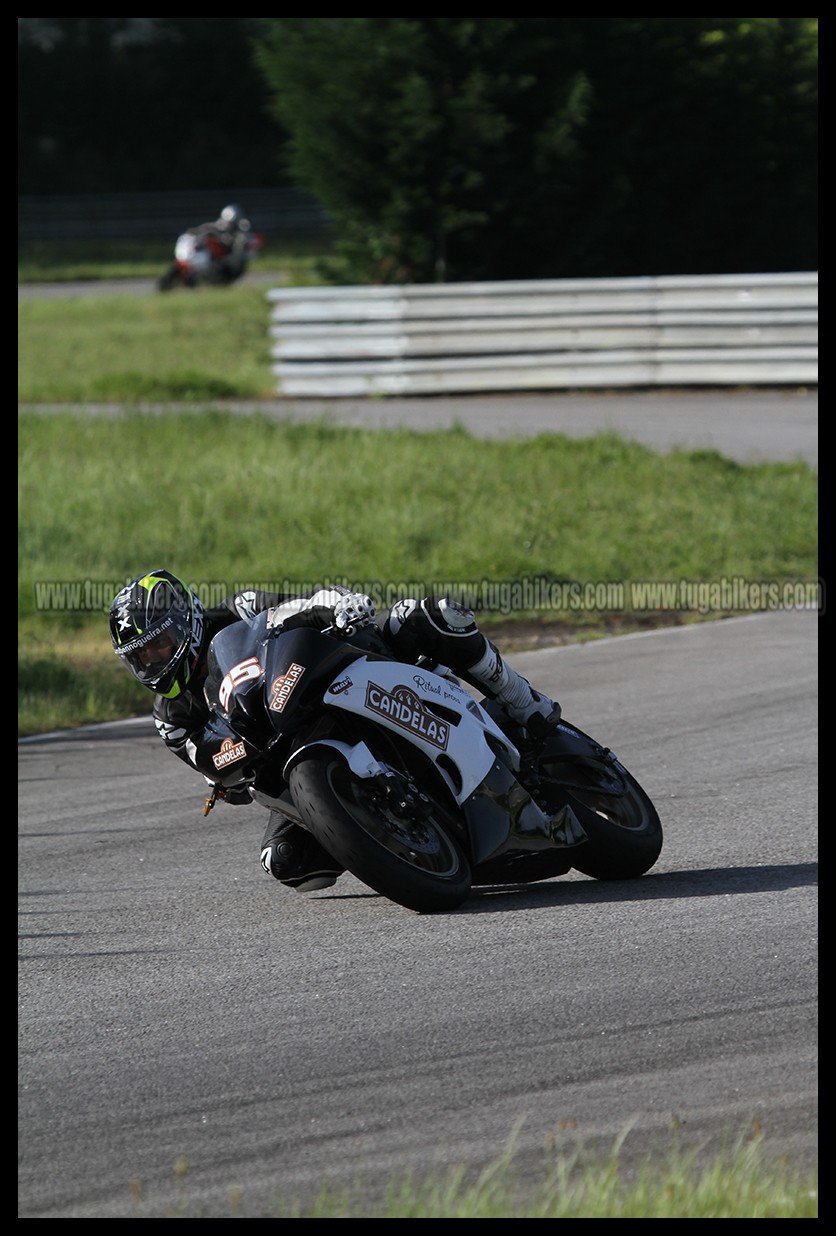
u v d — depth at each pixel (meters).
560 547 47.56
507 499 51.97
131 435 62.44
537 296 72.31
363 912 19.38
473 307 72.94
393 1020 15.38
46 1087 14.27
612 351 71.94
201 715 18.06
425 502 51.34
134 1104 13.78
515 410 68.62
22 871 22.64
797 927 17.77
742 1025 14.96
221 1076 14.27
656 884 19.98
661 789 25.20
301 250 157.88
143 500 52.53
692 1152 12.07
